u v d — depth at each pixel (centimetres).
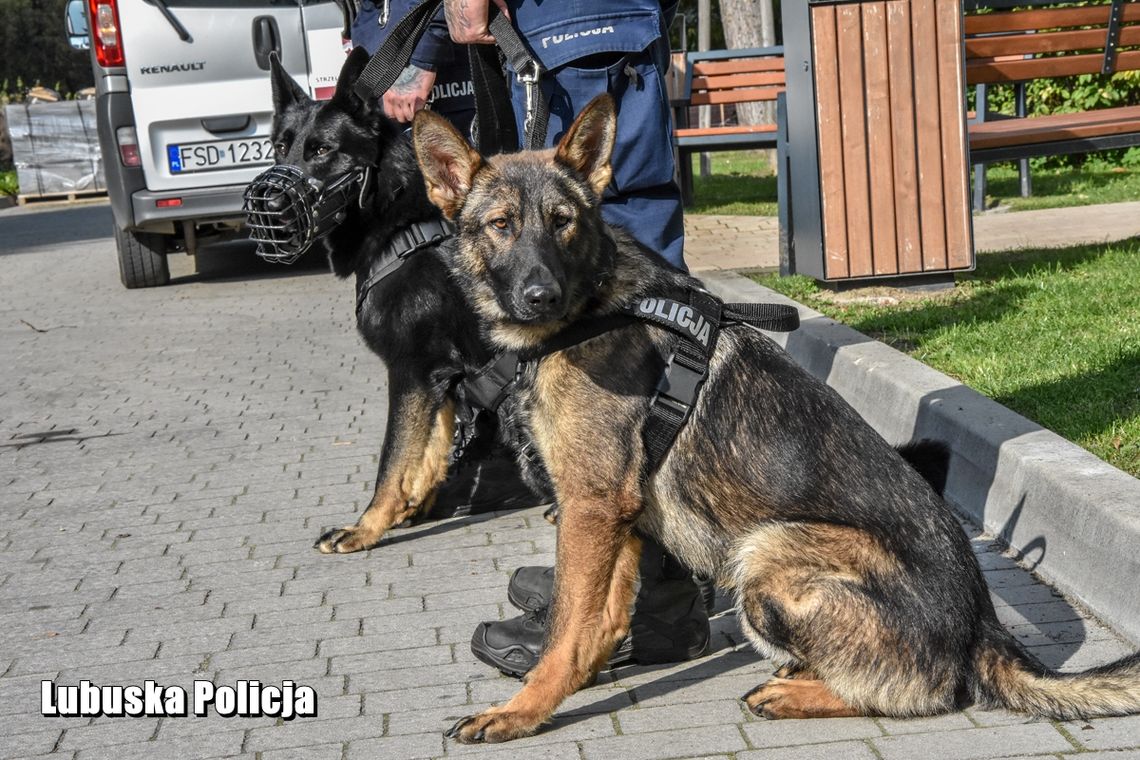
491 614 389
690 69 1351
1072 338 579
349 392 713
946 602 292
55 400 730
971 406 466
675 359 313
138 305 1056
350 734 313
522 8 386
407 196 454
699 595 349
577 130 334
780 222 821
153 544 474
